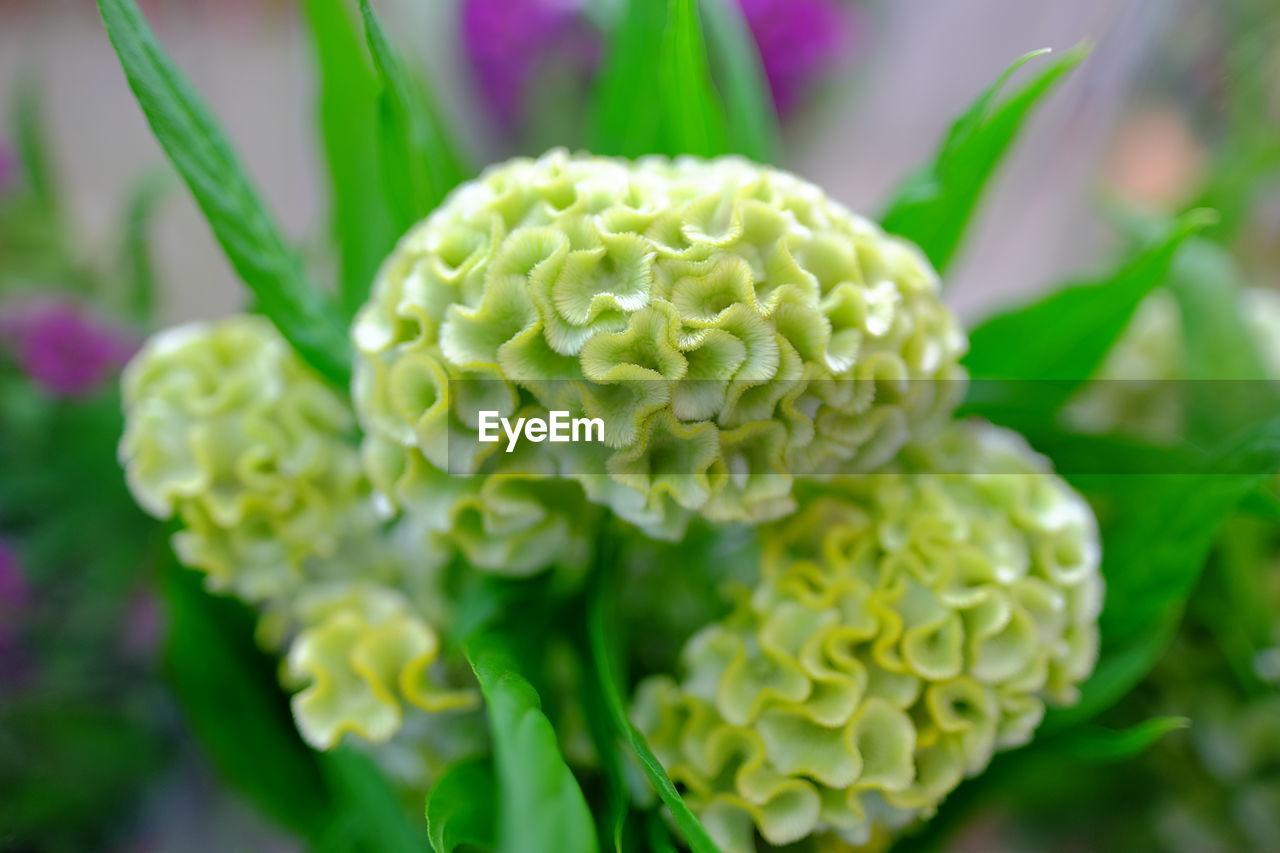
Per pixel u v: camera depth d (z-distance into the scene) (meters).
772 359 0.29
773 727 0.30
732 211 0.29
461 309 0.29
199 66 0.46
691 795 0.31
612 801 0.31
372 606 0.33
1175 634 0.36
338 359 0.33
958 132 0.32
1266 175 0.41
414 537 0.33
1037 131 0.44
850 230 0.30
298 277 0.33
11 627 0.41
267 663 0.37
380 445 0.31
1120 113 0.44
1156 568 0.33
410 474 0.30
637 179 0.30
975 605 0.31
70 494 0.42
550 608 0.32
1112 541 0.34
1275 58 0.42
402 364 0.30
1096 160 0.45
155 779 0.42
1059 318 0.34
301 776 0.37
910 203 0.32
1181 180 0.44
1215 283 0.36
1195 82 0.43
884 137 0.49
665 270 0.29
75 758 0.41
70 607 0.42
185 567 0.36
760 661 0.31
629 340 0.28
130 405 0.34
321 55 0.34
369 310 0.31
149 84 0.31
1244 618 0.36
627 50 0.36
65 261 0.43
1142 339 0.37
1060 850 0.39
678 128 0.34
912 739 0.30
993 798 0.35
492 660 0.30
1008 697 0.31
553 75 0.44
